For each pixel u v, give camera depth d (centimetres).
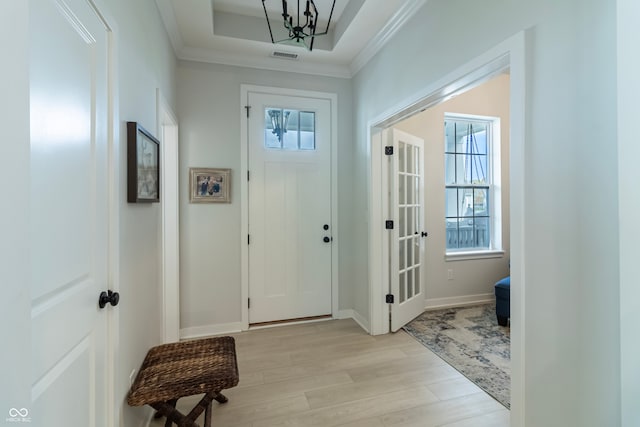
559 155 117
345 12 252
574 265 113
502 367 227
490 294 379
